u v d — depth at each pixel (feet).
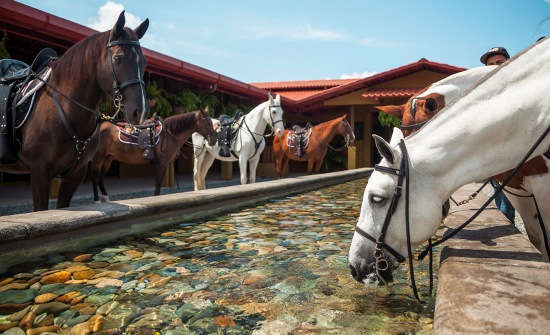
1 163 9.75
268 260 8.23
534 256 5.60
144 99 9.50
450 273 4.96
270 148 47.01
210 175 46.24
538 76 5.42
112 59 9.40
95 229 9.40
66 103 9.48
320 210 15.30
